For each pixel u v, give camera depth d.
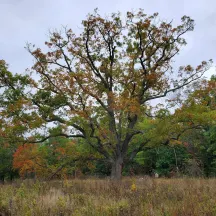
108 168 45.28
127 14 24.16
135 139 25.53
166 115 23.05
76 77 21.36
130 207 8.34
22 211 8.25
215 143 35.62
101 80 24.39
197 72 24.50
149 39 24.56
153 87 24.80
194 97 22.86
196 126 22.09
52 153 25.00
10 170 47.03
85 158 23.77
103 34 24.55
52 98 21.23
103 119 21.72
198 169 34.78
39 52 22.91
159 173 42.59
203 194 10.50
